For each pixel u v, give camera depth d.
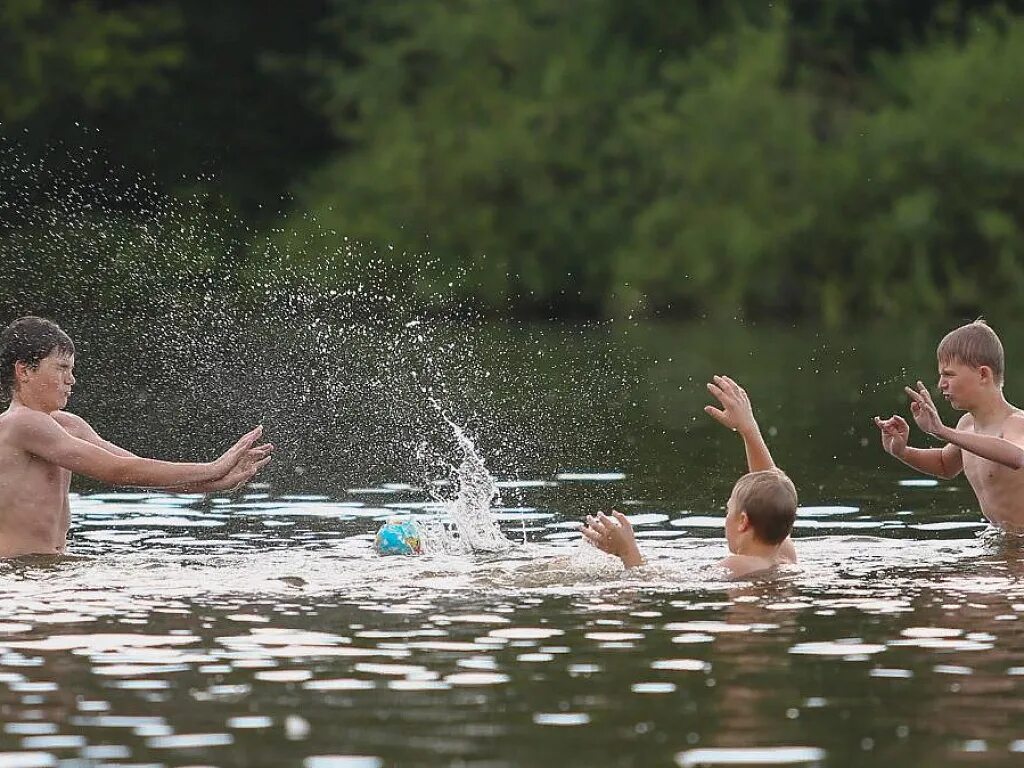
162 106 120.19
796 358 72.31
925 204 97.94
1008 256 98.56
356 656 17.05
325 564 23.16
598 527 22.45
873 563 22.91
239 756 13.53
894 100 106.31
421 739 13.98
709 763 13.33
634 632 18.22
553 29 114.12
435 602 20.08
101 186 113.00
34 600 20.17
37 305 90.06
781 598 20.23
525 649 17.38
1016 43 101.25
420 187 110.31
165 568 22.78
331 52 128.50
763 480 22.80
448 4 117.00
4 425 24.38
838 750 13.66
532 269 109.44
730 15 112.88
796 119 102.69
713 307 103.00
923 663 16.64
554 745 13.80
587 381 61.16
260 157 123.19
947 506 29.48
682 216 103.81
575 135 110.56
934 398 52.22
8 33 113.31
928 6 113.69
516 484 33.78
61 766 13.33
